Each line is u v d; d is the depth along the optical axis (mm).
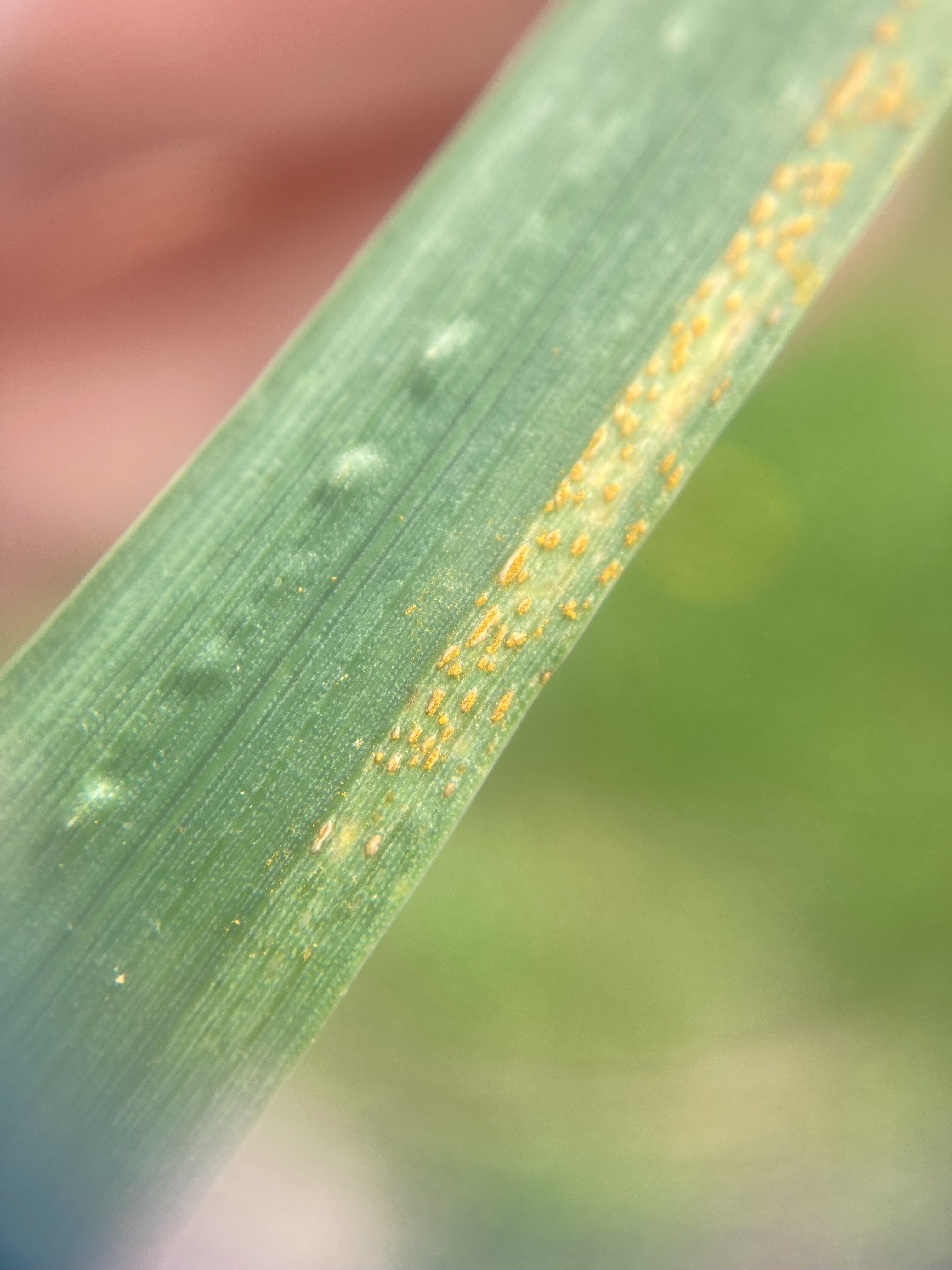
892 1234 75
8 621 114
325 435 51
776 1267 74
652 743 99
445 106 101
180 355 109
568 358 52
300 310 108
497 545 51
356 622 50
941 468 105
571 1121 83
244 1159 80
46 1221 47
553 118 54
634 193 53
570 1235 77
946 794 94
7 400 109
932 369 109
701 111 54
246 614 50
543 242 53
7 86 89
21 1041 48
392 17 95
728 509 105
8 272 102
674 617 103
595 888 94
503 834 97
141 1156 47
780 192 53
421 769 49
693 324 52
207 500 51
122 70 90
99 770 49
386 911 49
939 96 54
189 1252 74
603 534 51
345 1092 85
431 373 52
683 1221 77
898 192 114
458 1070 86
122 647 50
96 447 112
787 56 54
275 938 48
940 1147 79
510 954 91
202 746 49
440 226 53
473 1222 78
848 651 100
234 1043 48
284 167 101
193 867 49
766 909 92
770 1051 85
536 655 50
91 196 97
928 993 87
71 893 48
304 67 94
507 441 51
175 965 48
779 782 97
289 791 49
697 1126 82
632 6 55
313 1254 75
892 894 91
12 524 114
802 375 111
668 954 91
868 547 103
